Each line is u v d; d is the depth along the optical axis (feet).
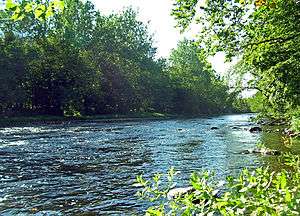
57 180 53.62
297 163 18.34
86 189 48.44
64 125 163.32
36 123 173.99
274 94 39.40
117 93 253.44
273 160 65.16
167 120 225.15
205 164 65.87
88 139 107.14
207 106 351.25
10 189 48.32
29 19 244.22
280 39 29.22
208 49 29.09
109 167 64.03
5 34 204.03
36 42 224.53
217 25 27.78
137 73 283.18
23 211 39.24
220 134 126.62
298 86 35.01
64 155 76.79
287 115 56.70
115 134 123.75
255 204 9.98
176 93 317.01
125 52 320.09
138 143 99.40
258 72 41.16
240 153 77.97
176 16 26.04
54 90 215.51
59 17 273.54
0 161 68.69
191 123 193.98
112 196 44.91
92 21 305.53
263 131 134.82
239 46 29.12
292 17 27.96
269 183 10.73
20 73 199.21
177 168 62.39
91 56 253.85
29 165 65.16
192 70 366.84
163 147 91.25
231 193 10.63
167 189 12.14
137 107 274.36
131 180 53.57
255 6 26.27
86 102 235.61
